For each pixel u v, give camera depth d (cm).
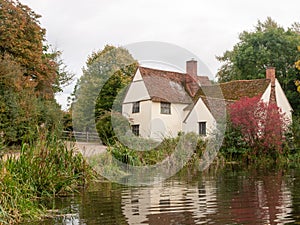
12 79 1565
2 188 582
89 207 658
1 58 1778
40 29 2181
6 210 568
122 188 878
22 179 689
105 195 782
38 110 1561
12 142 1388
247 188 872
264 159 1762
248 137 1798
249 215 589
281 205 663
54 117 1559
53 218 578
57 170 811
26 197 662
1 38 1948
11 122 1422
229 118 1797
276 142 1811
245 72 3344
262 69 3266
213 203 688
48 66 2220
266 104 1862
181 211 623
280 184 939
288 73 3102
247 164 1642
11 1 2067
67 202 701
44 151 787
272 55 3200
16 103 1488
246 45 3316
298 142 1989
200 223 545
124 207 656
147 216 589
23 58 2039
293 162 1753
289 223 539
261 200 713
